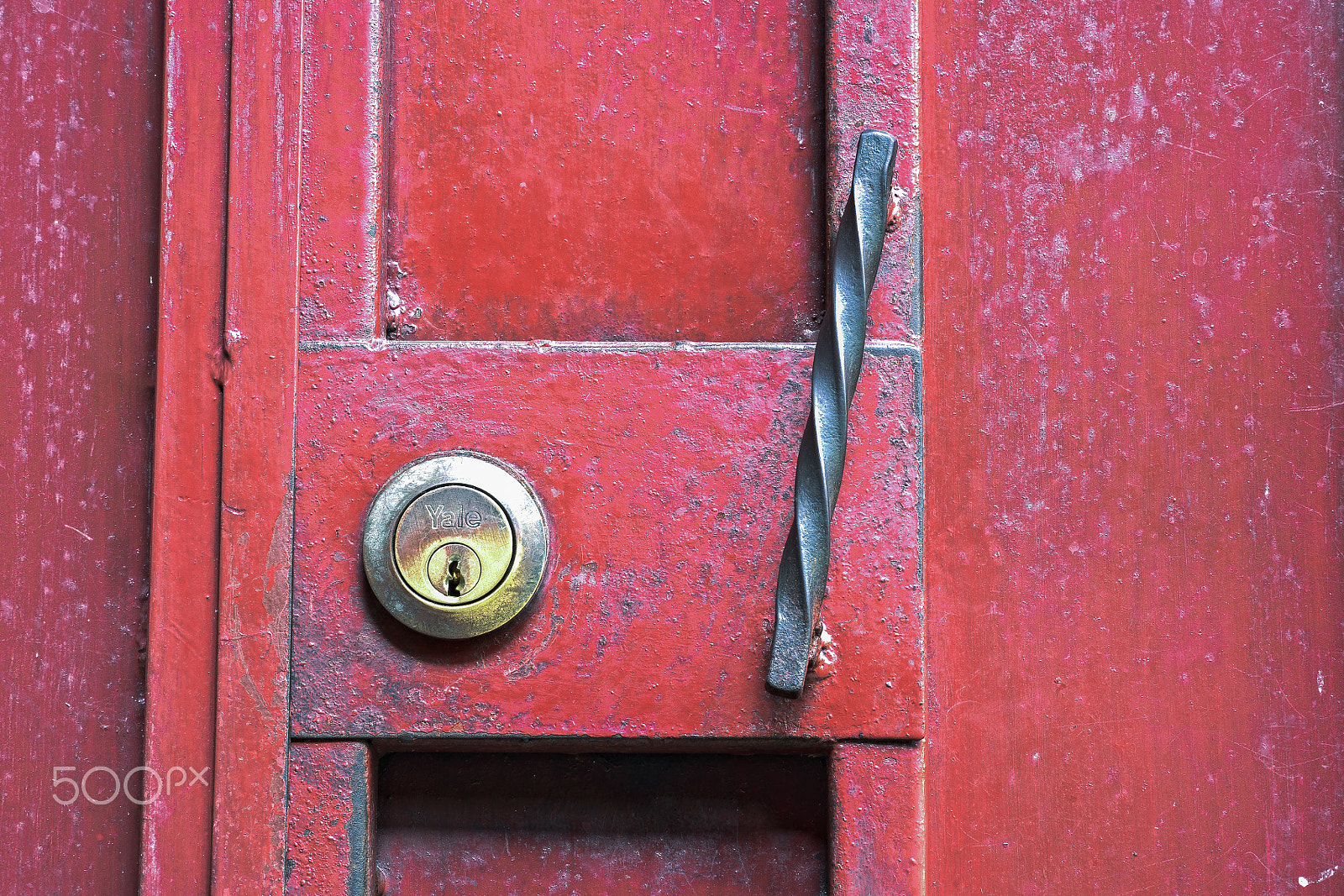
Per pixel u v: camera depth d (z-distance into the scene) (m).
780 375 0.90
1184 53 0.93
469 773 0.91
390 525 0.89
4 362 0.93
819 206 0.91
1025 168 0.93
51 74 0.93
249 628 0.89
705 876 0.90
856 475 0.90
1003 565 0.92
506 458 0.90
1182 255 0.93
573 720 0.89
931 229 0.93
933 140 0.93
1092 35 0.93
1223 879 0.92
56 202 0.93
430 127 0.92
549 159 0.92
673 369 0.90
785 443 0.89
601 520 0.89
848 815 0.89
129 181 0.93
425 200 0.92
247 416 0.90
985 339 0.93
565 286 0.92
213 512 0.90
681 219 0.92
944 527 0.93
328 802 0.89
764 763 0.90
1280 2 0.93
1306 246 0.93
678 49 0.92
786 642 0.86
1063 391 0.93
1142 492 0.93
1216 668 0.92
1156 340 0.93
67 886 0.92
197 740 0.89
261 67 0.91
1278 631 0.92
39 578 0.92
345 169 0.91
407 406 0.90
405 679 0.89
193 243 0.91
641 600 0.89
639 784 0.91
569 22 0.92
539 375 0.90
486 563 0.89
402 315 0.91
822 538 0.86
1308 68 0.93
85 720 0.92
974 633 0.92
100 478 0.92
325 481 0.90
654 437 0.90
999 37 0.93
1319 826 0.92
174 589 0.90
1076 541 0.92
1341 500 0.92
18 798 0.92
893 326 0.90
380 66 0.91
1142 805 0.92
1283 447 0.93
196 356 0.90
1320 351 0.93
